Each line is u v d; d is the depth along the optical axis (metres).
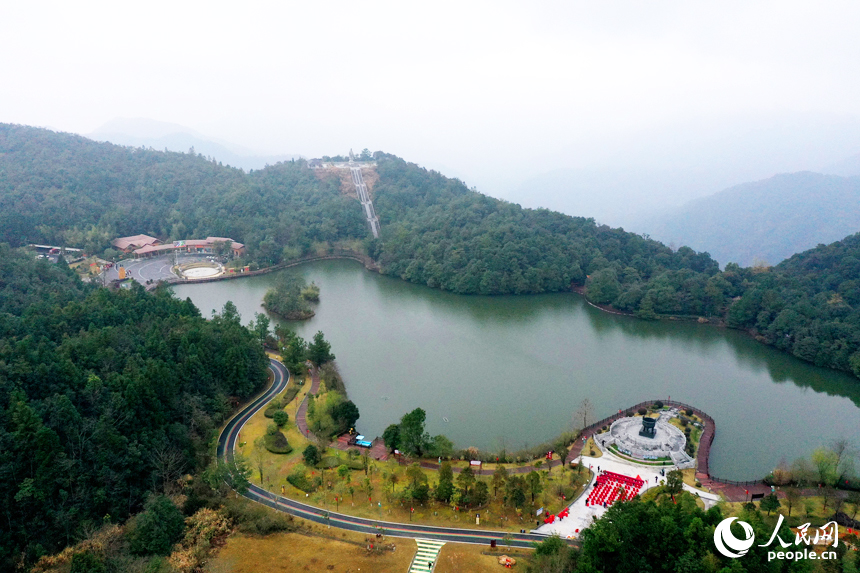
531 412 190.62
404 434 149.00
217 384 176.62
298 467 144.88
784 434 179.75
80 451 123.56
